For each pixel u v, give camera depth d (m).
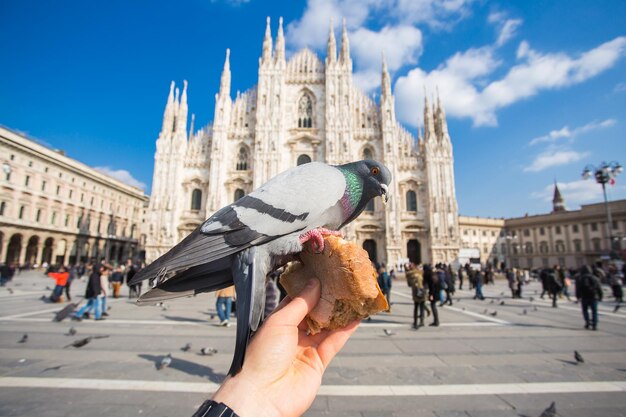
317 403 5.41
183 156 45.94
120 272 22.05
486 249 77.75
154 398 5.52
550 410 4.68
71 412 4.96
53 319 12.83
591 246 67.62
